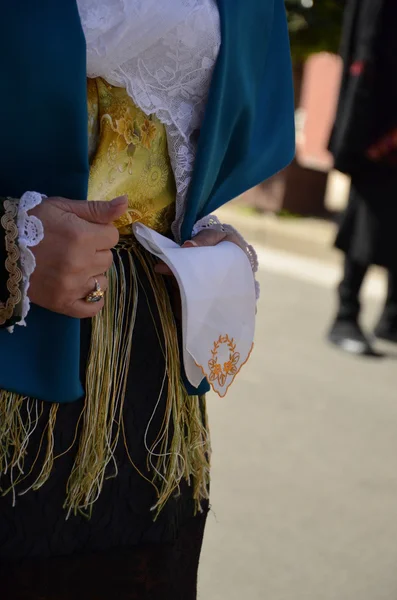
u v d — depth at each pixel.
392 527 5.95
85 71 2.23
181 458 2.72
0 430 2.39
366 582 5.29
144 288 2.63
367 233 8.98
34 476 2.44
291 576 5.25
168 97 2.54
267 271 12.80
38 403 2.41
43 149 2.25
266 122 2.94
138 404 2.61
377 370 8.95
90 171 2.47
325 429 7.37
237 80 2.63
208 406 7.54
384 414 7.85
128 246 2.62
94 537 2.57
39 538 2.48
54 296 2.24
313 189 15.85
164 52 2.44
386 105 8.32
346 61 8.45
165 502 2.68
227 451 6.74
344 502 6.19
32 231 2.18
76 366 2.39
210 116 2.58
